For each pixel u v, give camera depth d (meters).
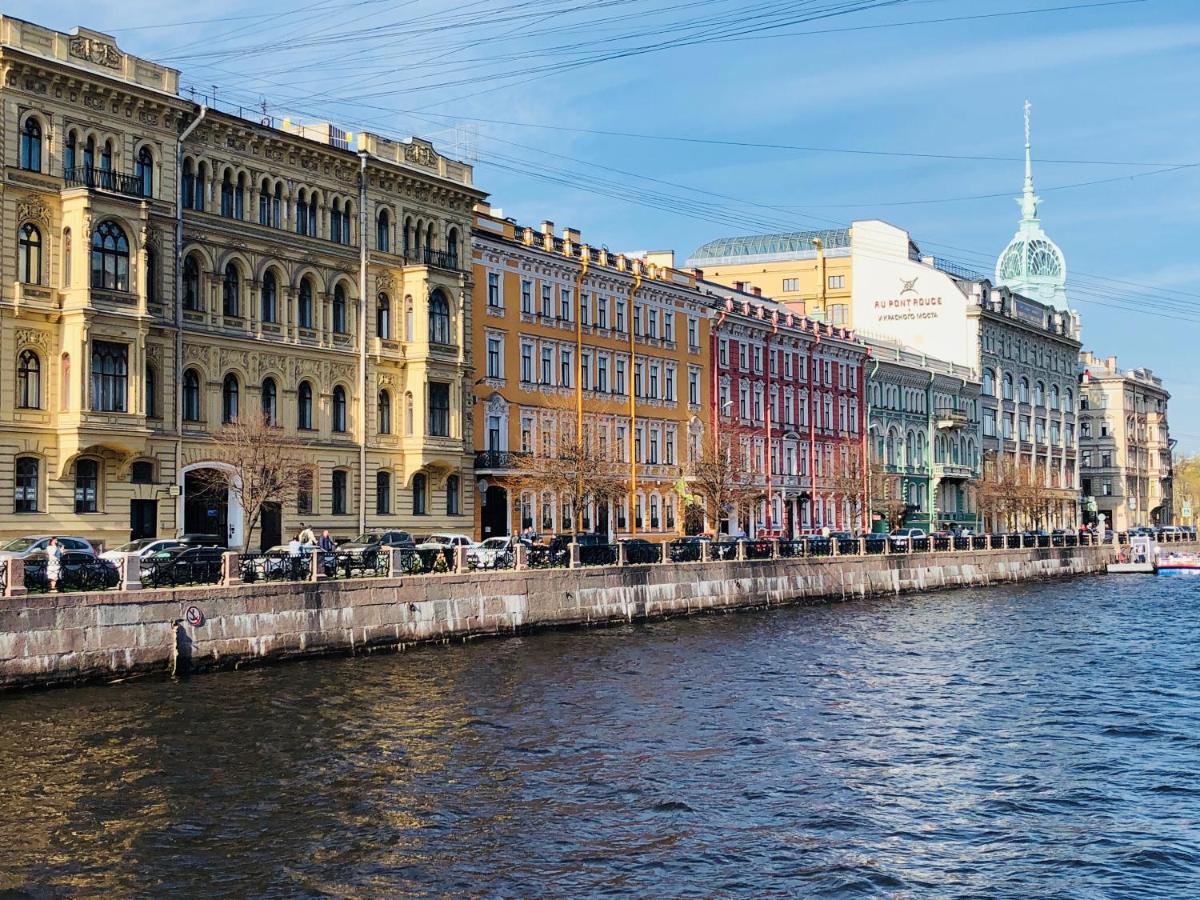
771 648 47.31
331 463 59.91
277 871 20.88
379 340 62.44
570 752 29.05
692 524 82.56
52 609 33.34
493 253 69.44
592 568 52.19
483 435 68.44
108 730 29.56
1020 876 21.22
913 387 114.31
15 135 48.00
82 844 21.92
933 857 22.11
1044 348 143.12
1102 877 21.19
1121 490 157.88
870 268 127.75
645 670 40.88
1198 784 27.06
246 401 56.19
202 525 55.25
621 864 21.48
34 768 26.31
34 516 48.00
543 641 47.03
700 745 30.08
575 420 70.38
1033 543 97.12
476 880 20.66
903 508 103.06
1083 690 38.88
